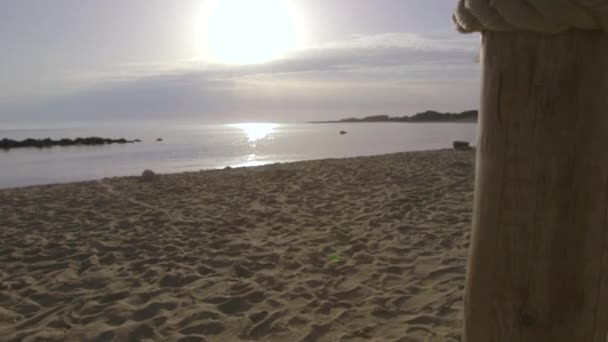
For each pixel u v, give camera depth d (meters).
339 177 8.80
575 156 0.88
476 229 1.03
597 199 0.90
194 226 5.47
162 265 4.09
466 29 1.00
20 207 6.86
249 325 2.92
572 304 0.93
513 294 0.96
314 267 3.92
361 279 3.62
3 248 4.74
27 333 2.89
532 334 0.96
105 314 3.13
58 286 3.67
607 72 0.87
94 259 4.33
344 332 2.78
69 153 23.52
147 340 2.78
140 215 6.12
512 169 0.93
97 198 7.43
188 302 3.29
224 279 3.72
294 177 9.04
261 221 5.62
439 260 3.94
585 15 0.79
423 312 2.99
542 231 0.91
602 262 0.94
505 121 0.92
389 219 5.43
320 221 5.48
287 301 3.26
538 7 0.81
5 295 3.51
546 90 0.87
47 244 4.83
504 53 0.91
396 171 9.25
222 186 8.30
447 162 10.44
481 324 1.03
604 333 0.98
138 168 16.16
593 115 0.87
